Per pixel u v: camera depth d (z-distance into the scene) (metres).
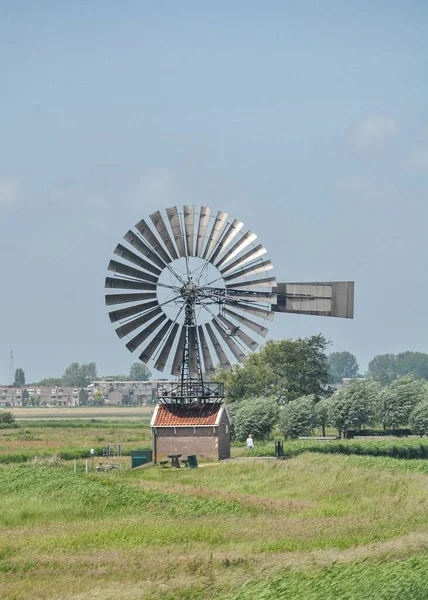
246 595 50.16
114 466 127.19
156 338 128.62
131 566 58.62
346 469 109.81
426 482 100.12
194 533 71.06
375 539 67.56
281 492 98.81
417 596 50.28
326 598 49.28
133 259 127.88
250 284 129.25
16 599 50.38
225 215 129.62
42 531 72.88
